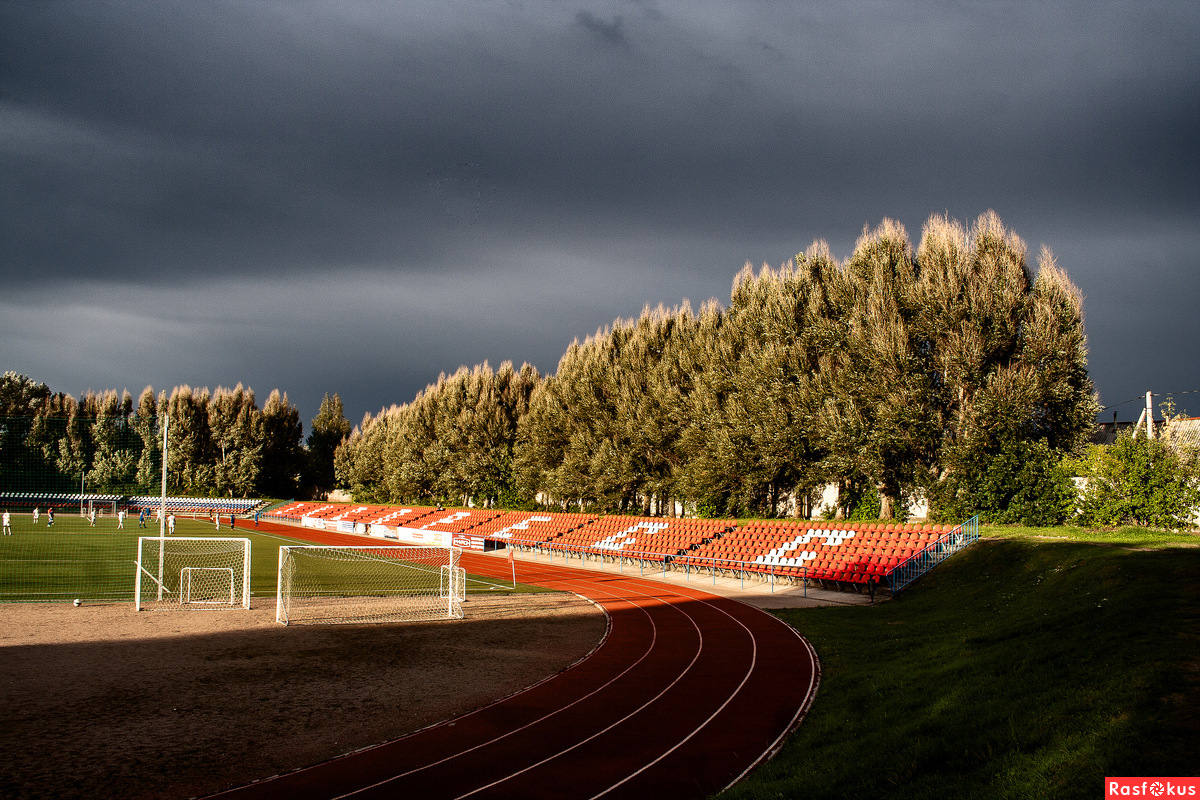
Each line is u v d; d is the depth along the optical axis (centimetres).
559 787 1159
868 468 3838
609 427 5831
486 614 2875
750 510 4766
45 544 5012
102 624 2444
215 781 1166
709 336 5281
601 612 2947
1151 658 1257
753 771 1220
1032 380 3516
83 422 7144
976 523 3359
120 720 1449
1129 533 2880
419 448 8638
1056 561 2486
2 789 1106
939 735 1187
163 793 1114
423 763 1259
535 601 3247
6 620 2472
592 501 6031
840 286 4447
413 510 8269
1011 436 3512
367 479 10044
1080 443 3575
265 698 1628
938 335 3856
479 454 7538
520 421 7106
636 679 1842
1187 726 984
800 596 3325
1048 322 3588
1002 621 1975
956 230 3975
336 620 2662
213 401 10825
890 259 4275
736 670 1930
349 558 5019
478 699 1653
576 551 5253
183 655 2023
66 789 1114
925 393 3747
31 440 7019
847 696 1582
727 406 4731
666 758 1285
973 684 1403
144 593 3161
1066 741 1038
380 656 2080
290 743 1346
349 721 1480
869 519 4166
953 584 2897
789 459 4338
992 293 3741
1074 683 1257
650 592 3541
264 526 8412
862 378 3953
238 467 10469
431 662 2019
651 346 5916
